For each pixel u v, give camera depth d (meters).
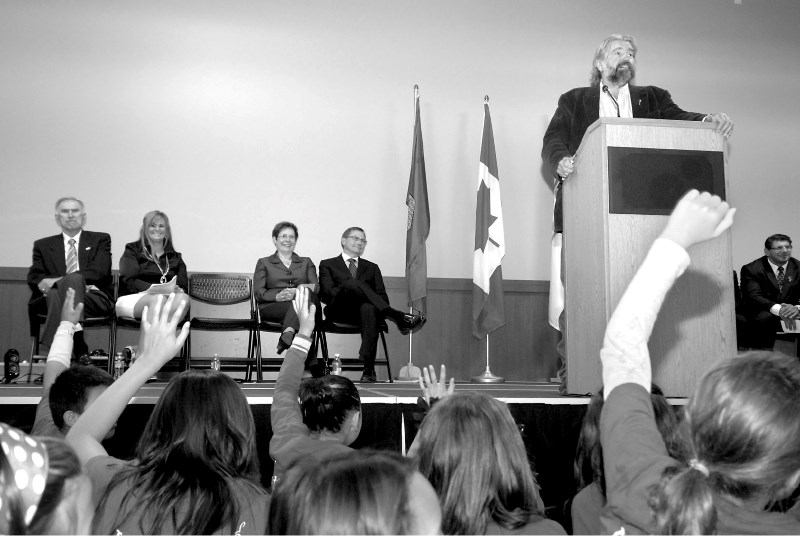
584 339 2.90
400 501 0.76
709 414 0.89
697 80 7.21
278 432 1.74
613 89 3.85
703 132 2.80
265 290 5.45
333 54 6.71
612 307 2.68
